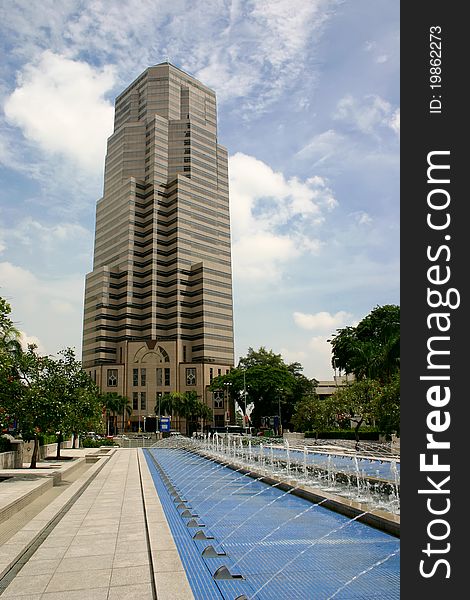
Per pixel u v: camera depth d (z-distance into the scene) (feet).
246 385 249.55
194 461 96.48
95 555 24.54
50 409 67.51
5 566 22.25
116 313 347.56
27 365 69.41
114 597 18.78
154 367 320.50
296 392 263.70
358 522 33.96
